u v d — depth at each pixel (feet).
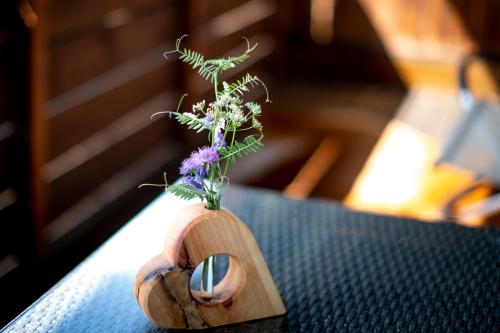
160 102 12.05
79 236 9.79
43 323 3.83
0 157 8.08
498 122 9.57
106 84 10.16
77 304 4.02
